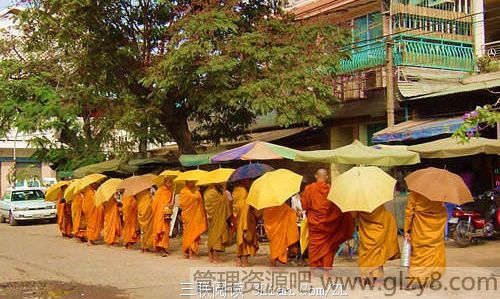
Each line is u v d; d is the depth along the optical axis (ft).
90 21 53.42
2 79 66.59
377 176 28.19
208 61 47.85
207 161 51.75
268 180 33.17
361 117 60.70
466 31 60.49
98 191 49.34
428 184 26.91
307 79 51.78
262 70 52.31
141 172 69.51
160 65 50.52
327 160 38.50
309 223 30.53
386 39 56.49
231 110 60.29
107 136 70.49
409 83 54.60
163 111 57.57
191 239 40.88
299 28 56.18
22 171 110.11
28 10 56.90
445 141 43.62
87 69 57.72
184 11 54.75
